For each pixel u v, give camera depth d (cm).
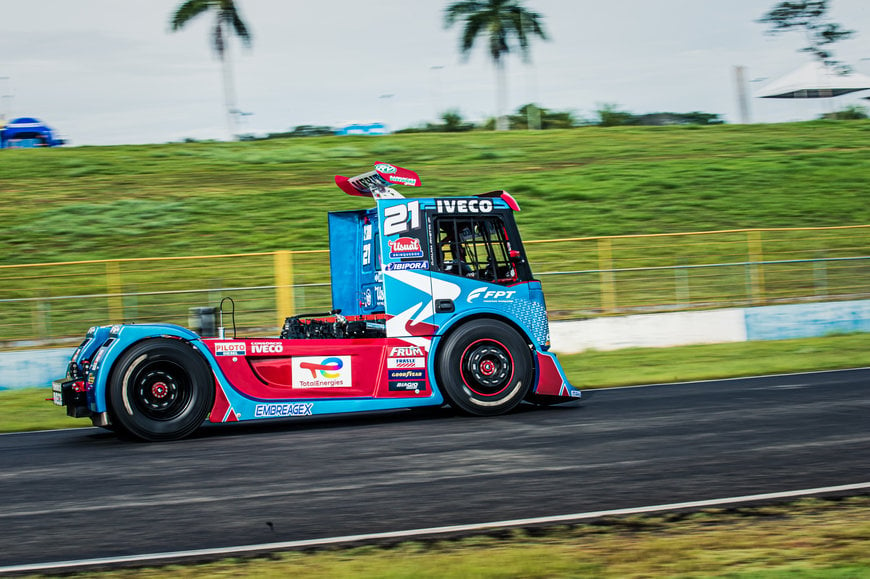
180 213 4538
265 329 3044
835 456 1302
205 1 7688
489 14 9112
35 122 7312
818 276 3750
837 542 879
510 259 1917
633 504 1059
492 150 6412
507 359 1859
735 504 1040
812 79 8306
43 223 4297
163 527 1023
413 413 1989
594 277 3547
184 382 1675
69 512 1109
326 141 6750
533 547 889
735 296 3600
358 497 1138
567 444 1470
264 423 1914
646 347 3144
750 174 5653
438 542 920
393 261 1833
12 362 2586
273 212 4609
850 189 5378
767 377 2383
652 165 5888
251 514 1069
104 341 1725
